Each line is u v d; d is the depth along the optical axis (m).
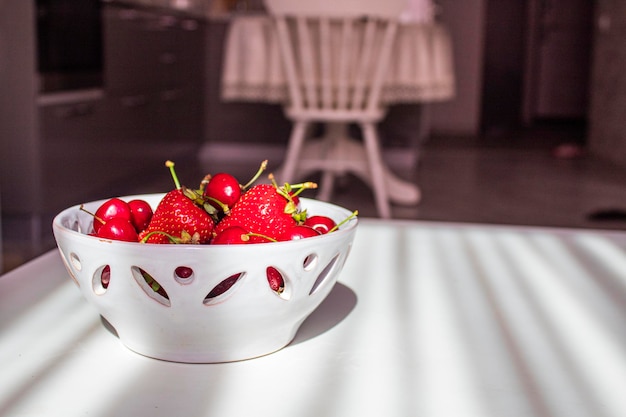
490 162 5.46
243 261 0.48
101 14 3.54
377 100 3.21
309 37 3.12
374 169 3.39
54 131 3.15
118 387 0.45
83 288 0.52
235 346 0.50
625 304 0.63
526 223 3.43
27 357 0.49
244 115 5.21
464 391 0.45
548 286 0.69
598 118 6.04
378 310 0.61
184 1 4.89
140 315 0.49
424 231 0.90
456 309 0.61
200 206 0.59
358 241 0.84
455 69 8.23
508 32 8.30
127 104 3.92
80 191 3.44
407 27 3.26
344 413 0.41
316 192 4.04
